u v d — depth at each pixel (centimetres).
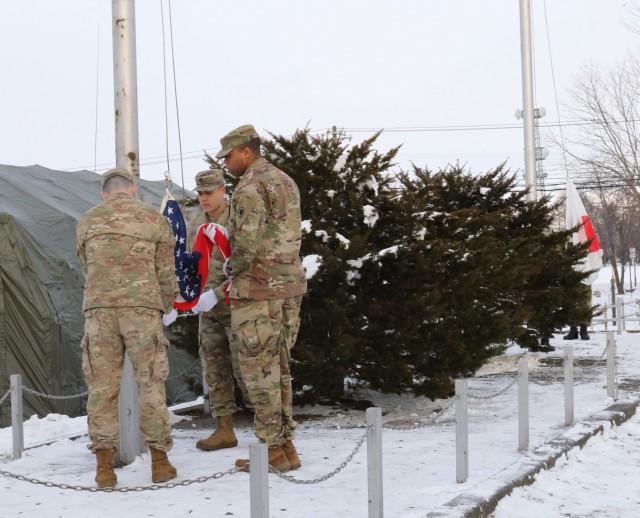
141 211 605
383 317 926
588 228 1755
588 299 1681
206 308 650
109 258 591
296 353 903
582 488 656
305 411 977
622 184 4350
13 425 733
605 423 872
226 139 634
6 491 600
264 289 616
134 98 732
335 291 902
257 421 623
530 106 1917
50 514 539
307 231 921
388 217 973
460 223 1101
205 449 723
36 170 1535
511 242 1195
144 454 686
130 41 731
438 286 955
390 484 610
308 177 954
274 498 564
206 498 566
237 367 714
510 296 1278
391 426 887
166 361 605
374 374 930
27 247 1192
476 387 1201
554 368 1462
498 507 573
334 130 995
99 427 589
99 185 1582
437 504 551
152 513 534
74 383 1199
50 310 1174
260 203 610
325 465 660
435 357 954
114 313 589
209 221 754
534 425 876
